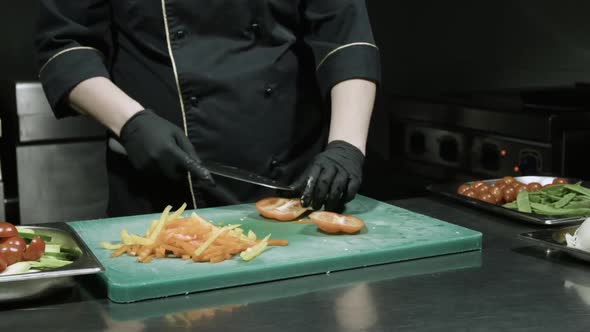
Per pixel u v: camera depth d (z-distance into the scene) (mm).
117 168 1322
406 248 962
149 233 954
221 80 1278
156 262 904
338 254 927
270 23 1313
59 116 1263
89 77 1210
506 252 1000
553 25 2316
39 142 1958
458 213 1222
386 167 2365
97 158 2012
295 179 1377
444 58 2424
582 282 865
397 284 866
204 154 1309
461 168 1969
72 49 1232
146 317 765
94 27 1292
